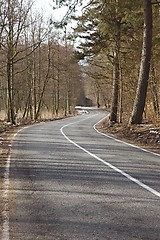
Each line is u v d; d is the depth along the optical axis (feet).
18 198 24.73
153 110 109.09
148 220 19.70
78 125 120.26
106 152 47.37
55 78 204.95
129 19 80.74
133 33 92.99
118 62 102.47
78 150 49.42
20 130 90.74
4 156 44.09
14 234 18.04
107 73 115.03
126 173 32.65
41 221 19.89
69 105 241.14
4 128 93.45
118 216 20.43
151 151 48.88
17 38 110.22
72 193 25.70
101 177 30.94
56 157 42.75
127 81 106.22
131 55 97.35
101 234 17.70
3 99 183.11
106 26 89.40
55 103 216.33
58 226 18.99
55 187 27.58
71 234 17.80
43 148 51.78
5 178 31.19
